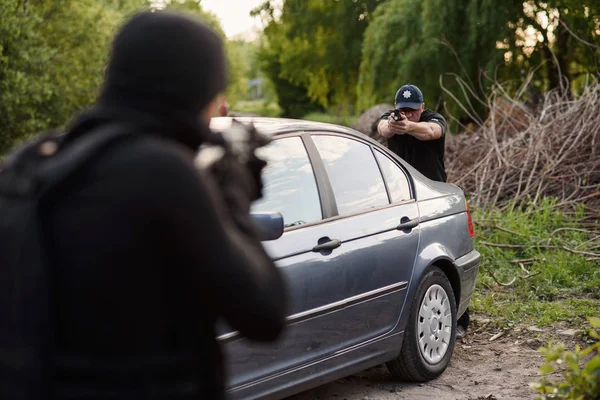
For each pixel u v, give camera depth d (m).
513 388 4.80
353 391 4.80
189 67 1.44
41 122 20.70
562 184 9.74
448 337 5.08
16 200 1.39
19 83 19.16
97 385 1.35
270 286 1.41
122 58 1.45
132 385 1.35
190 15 1.50
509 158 10.28
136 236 1.33
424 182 5.20
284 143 4.18
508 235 8.59
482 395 4.68
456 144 11.49
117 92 1.45
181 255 1.34
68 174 1.35
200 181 1.37
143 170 1.34
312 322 4.00
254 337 1.43
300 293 3.92
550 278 7.30
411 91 6.39
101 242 1.33
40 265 1.34
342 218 4.32
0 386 1.37
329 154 4.45
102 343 1.35
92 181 1.36
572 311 6.37
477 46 20.06
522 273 7.61
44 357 1.34
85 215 1.34
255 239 1.47
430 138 6.27
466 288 5.38
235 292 1.36
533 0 19.55
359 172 4.62
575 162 10.02
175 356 1.38
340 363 4.21
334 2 38.28
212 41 1.49
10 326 1.36
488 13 19.53
